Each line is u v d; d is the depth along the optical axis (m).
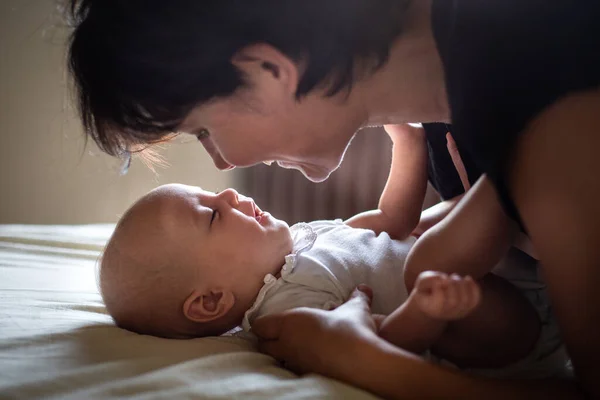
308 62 0.65
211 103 0.69
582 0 0.54
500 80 0.54
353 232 1.09
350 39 0.65
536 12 0.54
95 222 2.50
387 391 0.64
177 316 0.98
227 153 0.76
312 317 0.74
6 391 0.66
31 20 2.33
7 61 2.33
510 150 0.54
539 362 0.77
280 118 0.71
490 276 0.76
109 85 0.68
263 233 1.01
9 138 2.37
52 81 2.37
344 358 0.67
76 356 0.77
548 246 0.52
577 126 0.51
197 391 0.66
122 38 0.64
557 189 0.51
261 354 0.79
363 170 2.09
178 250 0.98
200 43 0.63
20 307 0.99
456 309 0.61
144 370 0.73
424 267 0.72
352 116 0.73
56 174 2.43
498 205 0.68
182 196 1.03
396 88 0.70
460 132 0.58
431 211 1.13
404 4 0.65
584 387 0.54
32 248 1.48
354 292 0.87
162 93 0.67
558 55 0.53
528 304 0.77
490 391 0.59
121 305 0.97
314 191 2.22
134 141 0.75
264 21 0.62
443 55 0.62
